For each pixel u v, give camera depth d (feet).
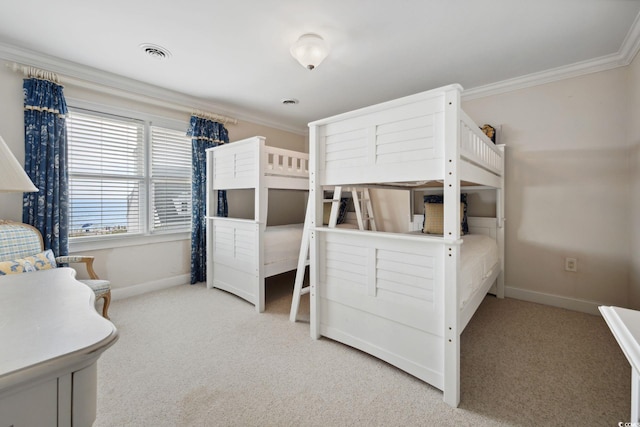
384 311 5.88
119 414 4.59
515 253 9.96
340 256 6.63
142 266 10.54
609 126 8.30
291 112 13.25
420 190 11.59
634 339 2.12
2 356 1.89
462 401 4.96
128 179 10.23
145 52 7.88
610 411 4.70
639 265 7.54
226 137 12.61
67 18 6.41
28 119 7.90
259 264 8.96
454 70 8.95
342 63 8.46
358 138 6.12
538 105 9.36
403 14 6.22
